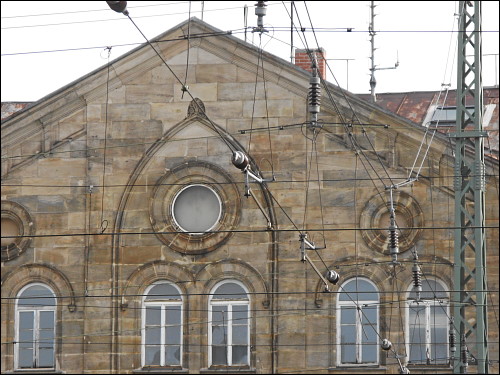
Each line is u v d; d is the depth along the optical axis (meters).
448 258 51.72
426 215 51.88
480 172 45.66
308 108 52.84
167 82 53.66
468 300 49.72
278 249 52.53
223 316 52.66
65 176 53.88
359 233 52.31
